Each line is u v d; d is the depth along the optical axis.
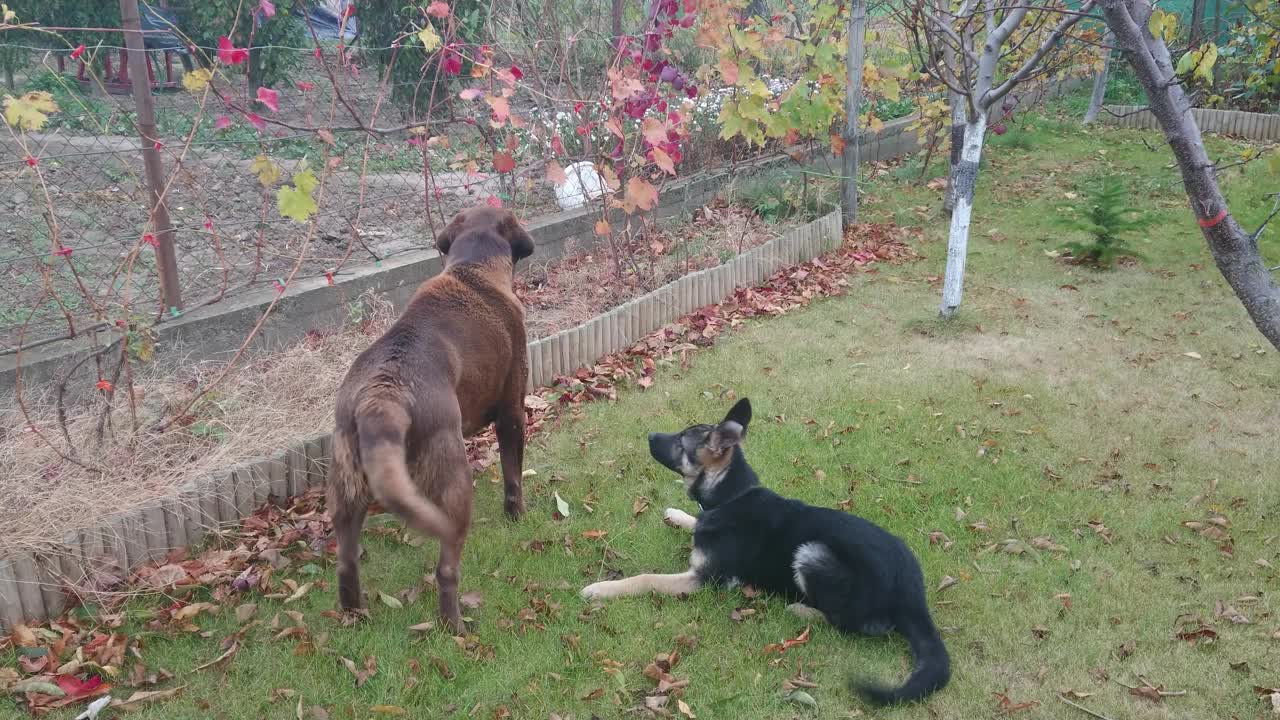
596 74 9.85
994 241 10.41
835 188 11.34
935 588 4.40
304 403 5.67
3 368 5.31
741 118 6.86
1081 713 3.58
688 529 4.98
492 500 5.24
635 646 3.98
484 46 6.86
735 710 3.61
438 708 3.61
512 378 4.72
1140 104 16.34
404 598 4.29
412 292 7.57
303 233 8.51
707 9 6.89
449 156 10.84
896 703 3.58
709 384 6.75
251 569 4.42
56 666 3.74
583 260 9.02
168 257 6.00
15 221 8.06
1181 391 6.62
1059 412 6.31
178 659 3.86
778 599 4.30
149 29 12.95
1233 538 4.79
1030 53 12.30
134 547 4.43
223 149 10.55
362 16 12.38
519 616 4.20
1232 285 4.84
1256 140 14.65
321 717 3.53
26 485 4.54
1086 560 4.61
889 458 5.68
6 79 11.64
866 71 10.50
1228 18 15.52
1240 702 3.62
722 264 8.74
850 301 8.60
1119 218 9.55
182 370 5.89
